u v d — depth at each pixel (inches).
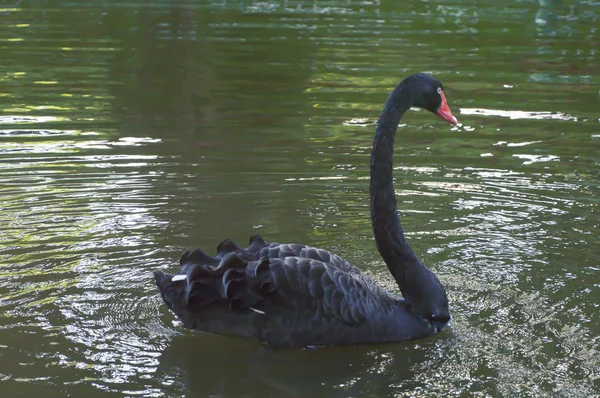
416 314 314.7
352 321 298.8
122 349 294.7
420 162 521.7
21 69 735.1
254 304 295.7
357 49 836.6
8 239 384.8
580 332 310.5
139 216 419.8
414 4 1124.5
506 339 305.6
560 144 562.3
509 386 273.1
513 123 609.6
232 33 907.4
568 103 665.6
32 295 331.0
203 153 524.7
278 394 267.9
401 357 295.3
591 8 1107.9
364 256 381.7
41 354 287.4
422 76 319.3
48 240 386.3
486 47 866.1
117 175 479.5
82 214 420.2
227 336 306.3
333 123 595.5
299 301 296.5
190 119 601.3
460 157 533.3
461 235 406.9
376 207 316.2
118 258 369.1
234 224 412.2
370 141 556.7
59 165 494.0
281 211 434.0
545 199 460.1
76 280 346.0
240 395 267.1
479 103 661.9
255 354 296.2
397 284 350.6
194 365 286.4
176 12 1027.9
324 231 409.1
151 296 335.9
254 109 628.4
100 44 844.0
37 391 264.1
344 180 482.6
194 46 842.8
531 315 324.2
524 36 928.3
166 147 535.2
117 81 703.7
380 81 713.6
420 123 615.5
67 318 314.2
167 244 385.7
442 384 275.1
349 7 1094.4
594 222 426.6
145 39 872.9
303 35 904.3
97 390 266.4
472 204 450.6
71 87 680.4
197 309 298.8
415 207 443.8
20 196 441.7
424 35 919.7
